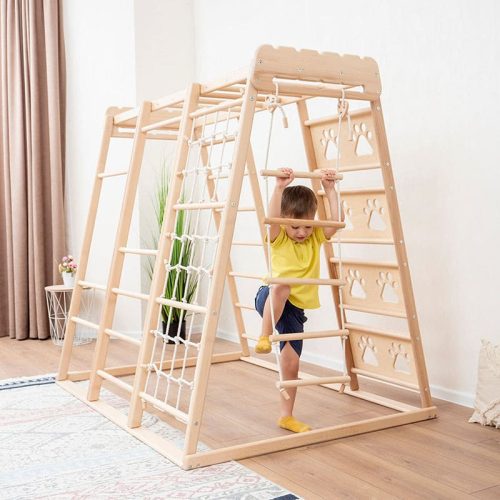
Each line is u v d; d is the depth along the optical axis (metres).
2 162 5.21
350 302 3.40
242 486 2.30
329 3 3.90
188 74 5.34
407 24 3.40
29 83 5.09
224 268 2.61
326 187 2.95
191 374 4.01
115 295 3.46
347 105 2.90
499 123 2.98
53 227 5.12
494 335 3.08
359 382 3.71
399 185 3.51
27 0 5.07
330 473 2.42
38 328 5.10
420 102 3.36
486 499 2.19
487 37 3.01
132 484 2.34
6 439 2.84
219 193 5.05
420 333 3.40
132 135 3.96
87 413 3.22
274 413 3.17
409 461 2.53
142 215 5.14
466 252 3.18
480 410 2.96
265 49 2.63
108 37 5.14
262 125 4.61
